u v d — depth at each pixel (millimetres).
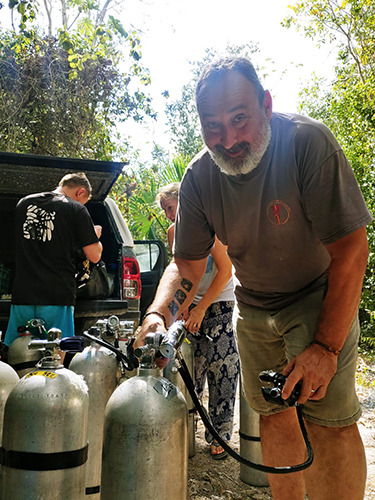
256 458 3320
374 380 6125
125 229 5238
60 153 11086
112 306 4543
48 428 1592
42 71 10766
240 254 2297
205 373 4020
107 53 11047
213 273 3713
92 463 2205
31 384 1637
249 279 2361
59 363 1757
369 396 5695
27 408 1593
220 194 2197
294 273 2238
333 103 12688
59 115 11086
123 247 5051
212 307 3756
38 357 2992
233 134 1897
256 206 2113
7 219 5629
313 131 1998
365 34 12812
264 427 2482
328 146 1976
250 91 1889
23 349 2986
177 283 2369
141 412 1504
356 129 10594
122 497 1493
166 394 1560
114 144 11867
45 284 3799
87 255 4031
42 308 3783
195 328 3469
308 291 2270
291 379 1762
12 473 1604
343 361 2100
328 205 1973
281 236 2141
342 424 2109
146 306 6293
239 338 2514
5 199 5570
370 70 12305
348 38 12953
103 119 11562
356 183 2020
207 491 3244
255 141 1929
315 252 2191
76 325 4480
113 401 1554
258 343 2449
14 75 10656
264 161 2039
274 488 2482
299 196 2051
